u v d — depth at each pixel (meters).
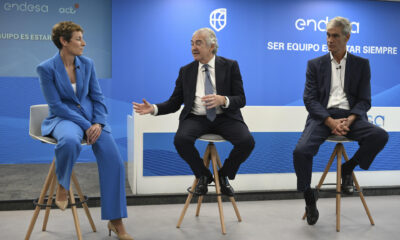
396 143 3.69
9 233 2.54
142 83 5.69
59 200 2.25
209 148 2.76
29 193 3.39
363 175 3.70
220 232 2.61
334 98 2.90
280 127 3.53
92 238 2.46
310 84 2.94
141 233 2.59
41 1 5.38
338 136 2.80
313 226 2.75
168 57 5.75
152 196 3.31
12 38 5.33
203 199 3.38
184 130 2.67
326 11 6.20
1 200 3.10
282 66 6.13
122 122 5.66
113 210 2.37
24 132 5.37
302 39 6.16
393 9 6.36
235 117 2.77
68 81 2.37
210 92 2.77
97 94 2.52
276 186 3.57
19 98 5.33
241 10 5.95
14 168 4.84
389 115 3.64
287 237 2.52
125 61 5.62
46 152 5.44
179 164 3.42
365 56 6.32
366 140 2.70
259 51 6.05
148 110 2.77
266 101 6.11
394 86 6.39
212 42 2.75
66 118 2.35
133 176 3.38
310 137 2.75
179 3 5.75
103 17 5.61
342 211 3.13
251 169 3.52
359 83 2.89
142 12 5.63
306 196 2.74
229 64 2.82
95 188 3.62
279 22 6.08
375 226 2.76
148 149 3.37
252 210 3.15
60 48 2.38
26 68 5.39
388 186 3.69
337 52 2.83
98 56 5.62
